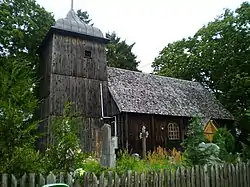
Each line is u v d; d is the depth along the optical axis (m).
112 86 24.05
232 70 32.25
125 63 44.12
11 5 26.80
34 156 6.30
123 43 46.34
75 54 23.16
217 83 34.31
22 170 6.03
